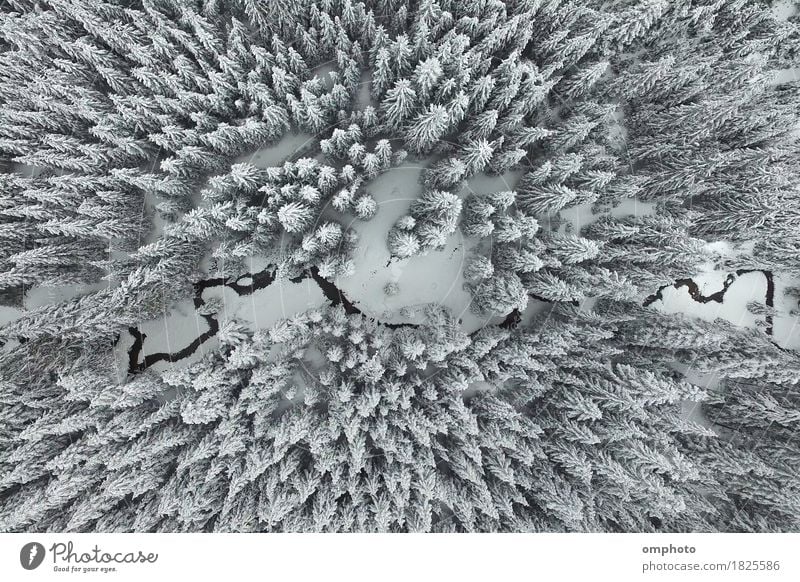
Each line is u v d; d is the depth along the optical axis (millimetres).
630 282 20391
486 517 21734
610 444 21438
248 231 21750
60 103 19359
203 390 21469
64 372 21531
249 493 21594
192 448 20969
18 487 21125
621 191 21484
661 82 21453
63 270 22031
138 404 21578
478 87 19500
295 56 19969
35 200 20719
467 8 20453
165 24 19828
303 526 20828
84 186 20328
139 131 20844
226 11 21891
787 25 21500
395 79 21453
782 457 21766
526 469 21578
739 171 22094
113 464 19641
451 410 21359
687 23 21797
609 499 21984
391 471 20797
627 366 21562
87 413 20594
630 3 21953
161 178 21000
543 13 20688
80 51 19688
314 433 20594
